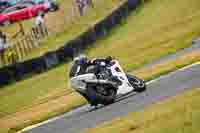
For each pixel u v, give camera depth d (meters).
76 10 140.00
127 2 134.12
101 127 39.22
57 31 134.38
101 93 49.78
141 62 90.81
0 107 93.38
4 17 133.50
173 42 101.12
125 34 122.31
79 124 45.62
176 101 39.12
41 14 137.12
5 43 128.88
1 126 75.00
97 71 49.88
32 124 61.09
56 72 108.31
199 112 32.72
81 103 63.06
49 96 89.00
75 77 50.28
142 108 41.97
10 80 109.31
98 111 48.81
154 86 53.62
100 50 116.00
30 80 107.81
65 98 78.44
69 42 116.62
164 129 31.44
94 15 135.75
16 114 83.00
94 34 121.38
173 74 60.56
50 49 122.75
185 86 47.94
